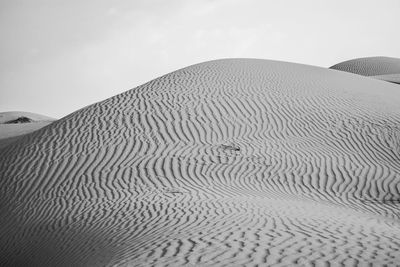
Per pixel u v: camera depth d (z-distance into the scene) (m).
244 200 11.19
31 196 13.27
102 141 16.25
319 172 14.36
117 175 13.80
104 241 8.66
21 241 10.56
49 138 17.05
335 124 17.94
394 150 16.02
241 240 7.43
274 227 8.34
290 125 17.73
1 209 13.02
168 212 10.04
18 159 15.81
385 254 6.80
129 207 10.89
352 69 74.44
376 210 11.81
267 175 14.00
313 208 10.91
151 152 15.30
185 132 16.80
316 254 6.72
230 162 14.71
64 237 9.84
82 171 14.30
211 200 11.10
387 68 72.81
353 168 14.72
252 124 17.69
